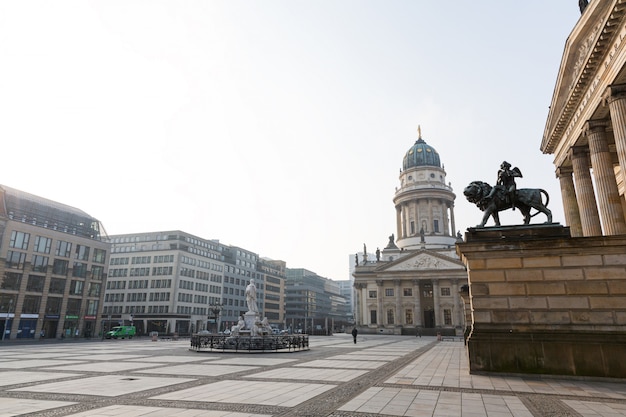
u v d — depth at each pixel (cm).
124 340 6162
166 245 10025
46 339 6438
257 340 3148
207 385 1419
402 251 10931
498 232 1825
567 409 1026
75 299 7262
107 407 1043
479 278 1767
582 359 1540
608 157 2623
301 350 3397
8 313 6069
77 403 1096
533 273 1702
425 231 11281
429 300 10575
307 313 16725
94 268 7750
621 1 2009
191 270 10256
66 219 7419
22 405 1069
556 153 3644
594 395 1217
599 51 2323
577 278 1641
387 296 10406
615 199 2541
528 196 1844
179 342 5322
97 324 7688
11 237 6241
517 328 1669
